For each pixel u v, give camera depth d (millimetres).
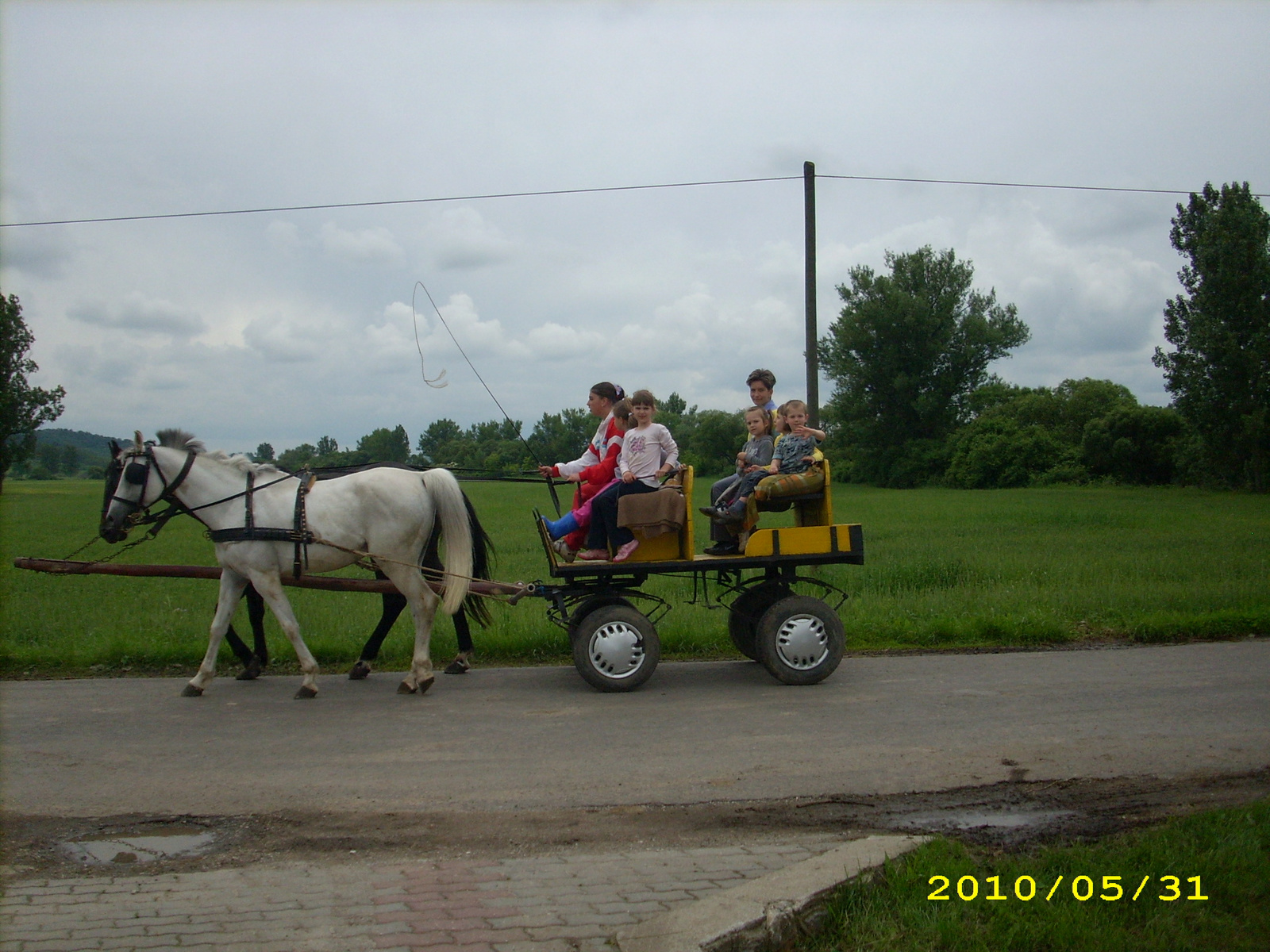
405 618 11125
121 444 8680
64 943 3838
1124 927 3873
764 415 9305
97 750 6617
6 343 62781
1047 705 7723
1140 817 5320
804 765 6254
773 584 9172
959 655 9961
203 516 8461
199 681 8352
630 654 8438
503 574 15938
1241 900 4059
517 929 3945
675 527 8422
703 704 7930
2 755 6504
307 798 5680
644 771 6148
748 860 4676
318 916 4090
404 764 6316
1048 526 27141
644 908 4133
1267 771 6047
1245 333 48219
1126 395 79500
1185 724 7121
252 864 4746
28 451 64750
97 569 8570
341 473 9320
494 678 9117
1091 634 10812
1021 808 5477
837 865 4340
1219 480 51906
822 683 8711
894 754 6453
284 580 8953
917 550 19438
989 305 71000
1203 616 10891
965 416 74688
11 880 4539
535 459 8852
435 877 4523
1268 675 8711
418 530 8656
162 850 4945
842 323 71625
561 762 6336
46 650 9617
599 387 9109
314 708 7859
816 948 3840
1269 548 18969
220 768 6238
